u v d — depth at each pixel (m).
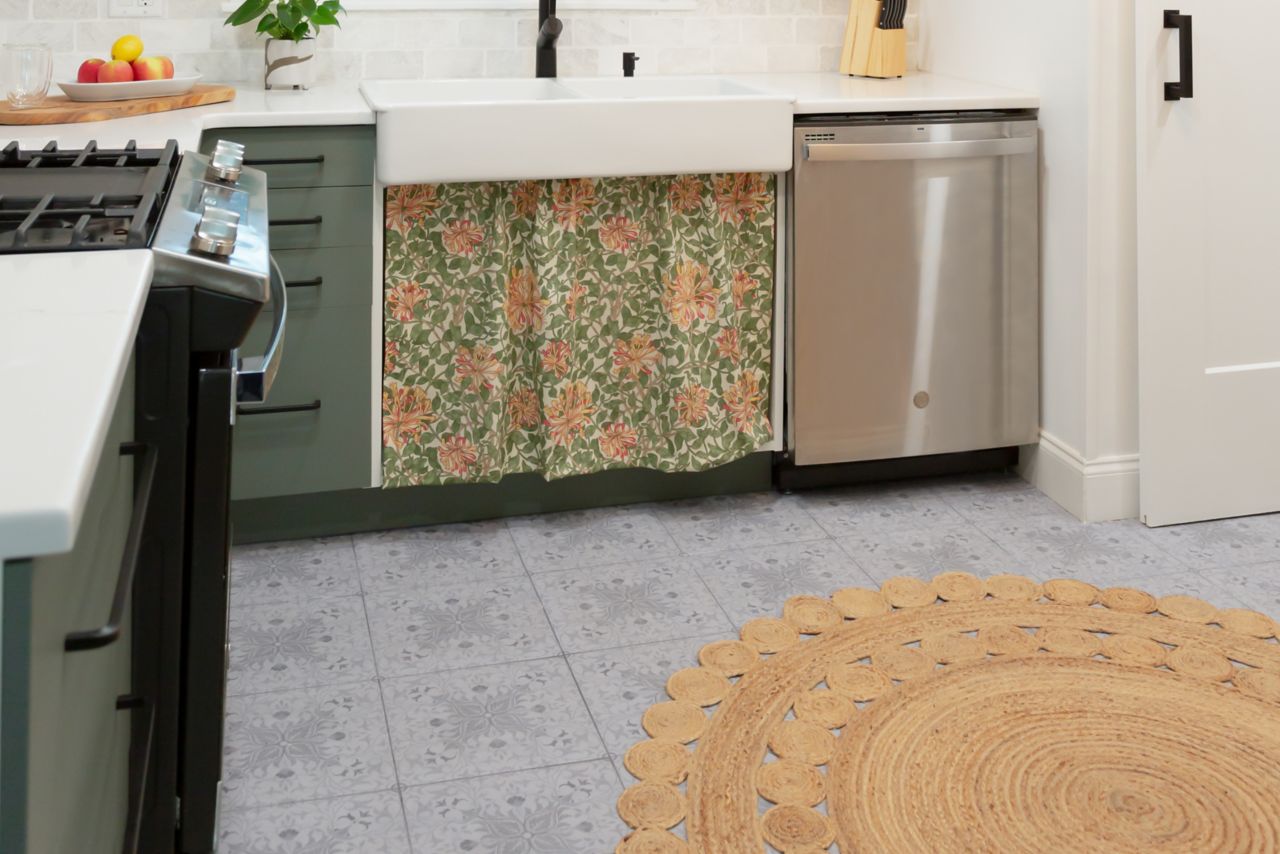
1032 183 3.18
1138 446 3.15
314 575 2.87
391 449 2.99
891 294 3.16
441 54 3.41
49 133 2.44
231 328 1.42
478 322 2.96
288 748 2.20
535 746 2.21
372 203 2.86
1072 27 3.00
